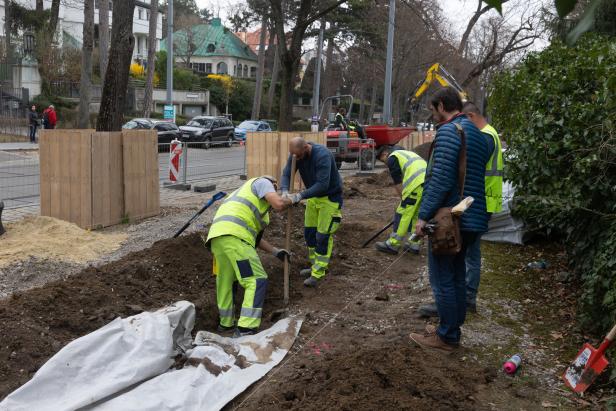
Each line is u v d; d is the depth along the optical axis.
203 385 3.96
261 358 4.45
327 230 6.25
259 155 13.66
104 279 5.57
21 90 33.97
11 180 10.28
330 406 3.65
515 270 7.07
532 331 5.21
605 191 5.37
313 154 6.11
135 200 9.21
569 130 5.74
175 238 6.73
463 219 4.42
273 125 43.34
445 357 4.55
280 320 5.19
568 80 6.11
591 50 6.25
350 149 18.72
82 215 8.38
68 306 4.90
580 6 4.97
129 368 3.87
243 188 5.30
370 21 32.69
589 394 4.09
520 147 6.62
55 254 6.91
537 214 6.54
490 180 4.98
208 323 5.28
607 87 5.11
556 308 5.76
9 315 4.50
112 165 8.75
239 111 56.38
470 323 5.28
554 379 4.30
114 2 10.81
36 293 4.95
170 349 4.18
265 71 70.50
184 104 51.94
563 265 7.18
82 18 53.12
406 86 37.28
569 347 4.86
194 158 14.25
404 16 32.47
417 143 22.81
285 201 5.12
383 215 10.73
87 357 3.83
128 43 10.96
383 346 4.62
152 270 6.05
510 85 8.53
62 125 32.75
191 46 67.56
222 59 74.81
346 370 4.09
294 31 16.25
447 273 4.47
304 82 65.19
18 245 7.15
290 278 6.61
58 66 36.16
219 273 5.09
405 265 7.34
